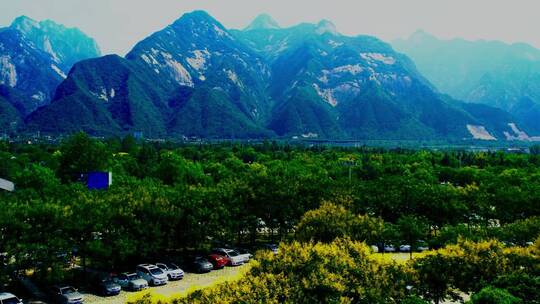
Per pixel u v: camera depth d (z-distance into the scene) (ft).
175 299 81.87
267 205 180.04
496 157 467.11
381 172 348.18
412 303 91.20
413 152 603.26
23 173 224.74
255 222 179.11
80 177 297.12
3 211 130.52
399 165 384.68
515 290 95.20
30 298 125.49
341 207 151.64
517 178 286.66
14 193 190.49
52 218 133.59
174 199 164.45
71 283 138.51
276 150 609.01
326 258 93.30
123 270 152.76
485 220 197.98
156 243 148.66
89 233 139.54
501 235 153.17
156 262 161.58
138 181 245.24
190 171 289.94
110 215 143.74
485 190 227.81
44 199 175.83
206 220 160.76
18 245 122.93
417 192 204.13
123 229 143.43
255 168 331.98
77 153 305.73
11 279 128.67
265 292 81.51
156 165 335.47
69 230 135.74
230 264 162.50
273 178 193.26
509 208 199.41
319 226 139.54
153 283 138.51
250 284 83.92
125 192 176.14
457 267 106.32
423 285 105.70
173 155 342.23
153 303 80.28
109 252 136.46
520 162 421.18
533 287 94.73
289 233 178.70
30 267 126.21
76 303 119.75
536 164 431.02
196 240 159.02
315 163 402.52
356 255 99.91
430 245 167.94
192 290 86.02
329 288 85.87
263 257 95.25
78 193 180.04
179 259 166.50
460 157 483.51
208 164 364.79
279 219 182.19
